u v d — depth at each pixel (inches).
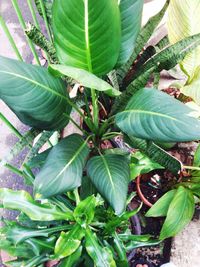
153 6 38.1
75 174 22.2
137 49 26.7
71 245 22.0
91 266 24.6
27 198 21.9
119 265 24.5
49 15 25.0
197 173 30.6
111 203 21.5
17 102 19.9
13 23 42.1
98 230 25.1
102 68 21.9
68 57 21.1
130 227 30.0
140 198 32.9
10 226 23.0
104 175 23.3
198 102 29.3
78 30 19.5
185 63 31.0
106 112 30.7
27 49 41.0
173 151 34.9
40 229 23.4
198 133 19.1
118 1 21.1
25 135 24.1
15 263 24.3
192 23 29.0
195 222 32.4
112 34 19.8
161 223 33.2
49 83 21.3
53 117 22.2
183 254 31.5
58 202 24.6
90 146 29.7
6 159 23.9
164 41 27.4
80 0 17.9
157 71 25.4
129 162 25.4
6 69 19.4
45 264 27.6
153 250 32.7
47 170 21.8
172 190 29.5
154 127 20.1
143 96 21.6
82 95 27.6
